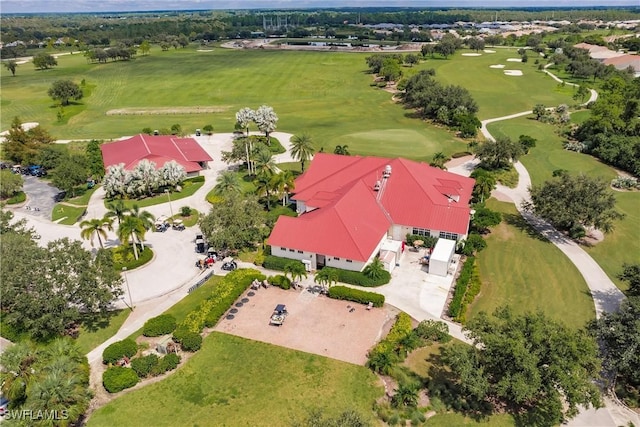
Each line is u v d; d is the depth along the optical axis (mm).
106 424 38781
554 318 51969
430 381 42938
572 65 195875
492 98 162375
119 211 63812
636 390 42312
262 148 97062
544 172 97062
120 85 191500
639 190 87500
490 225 69312
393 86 182625
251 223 67188
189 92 177875
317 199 70938
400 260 63719
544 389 37281
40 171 102562
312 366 44750
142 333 49844
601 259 64250
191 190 90938
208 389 42250
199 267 62906
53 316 46375
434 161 92625
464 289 55781
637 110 114188
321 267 62438
